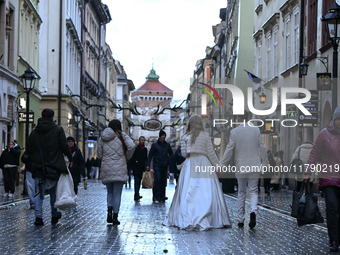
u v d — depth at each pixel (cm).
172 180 3747
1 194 1973
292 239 892
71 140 1595
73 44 4819
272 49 2986
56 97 4075
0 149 2541
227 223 1035
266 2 3138
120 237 888
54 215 1073
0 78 2544
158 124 4078
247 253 751
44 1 4122
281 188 2600
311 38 2288
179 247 796
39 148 1021
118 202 1074
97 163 4281
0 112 2566
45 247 775
